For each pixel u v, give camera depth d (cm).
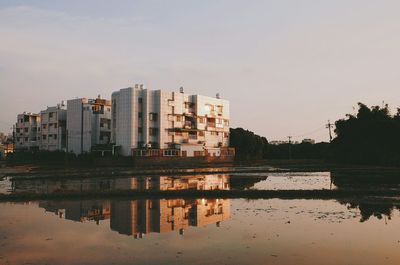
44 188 3553
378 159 7662
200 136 9644
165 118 8781
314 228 1766
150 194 2991
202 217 2102
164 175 5338
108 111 9775
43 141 10956
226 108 10575
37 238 1603
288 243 1488
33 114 12388
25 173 5409
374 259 1270
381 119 8088
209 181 4344
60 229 1794
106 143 9325
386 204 2502
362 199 2723
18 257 1308
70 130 9919
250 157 11281
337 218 2016
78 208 2430
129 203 2641
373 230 1714
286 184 3881
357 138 8281
